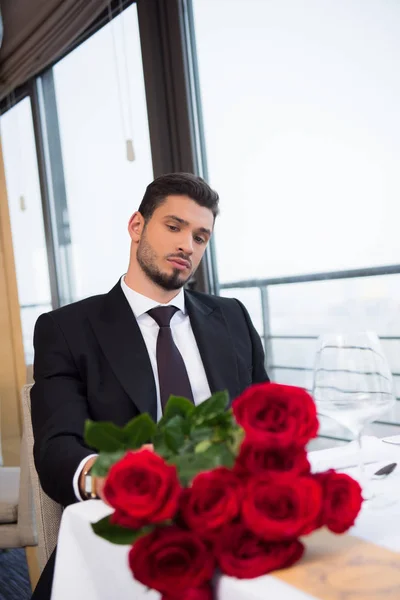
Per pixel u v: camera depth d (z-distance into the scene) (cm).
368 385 80
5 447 316
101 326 130
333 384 81
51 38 311
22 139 386
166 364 129
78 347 128
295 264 265
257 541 57
